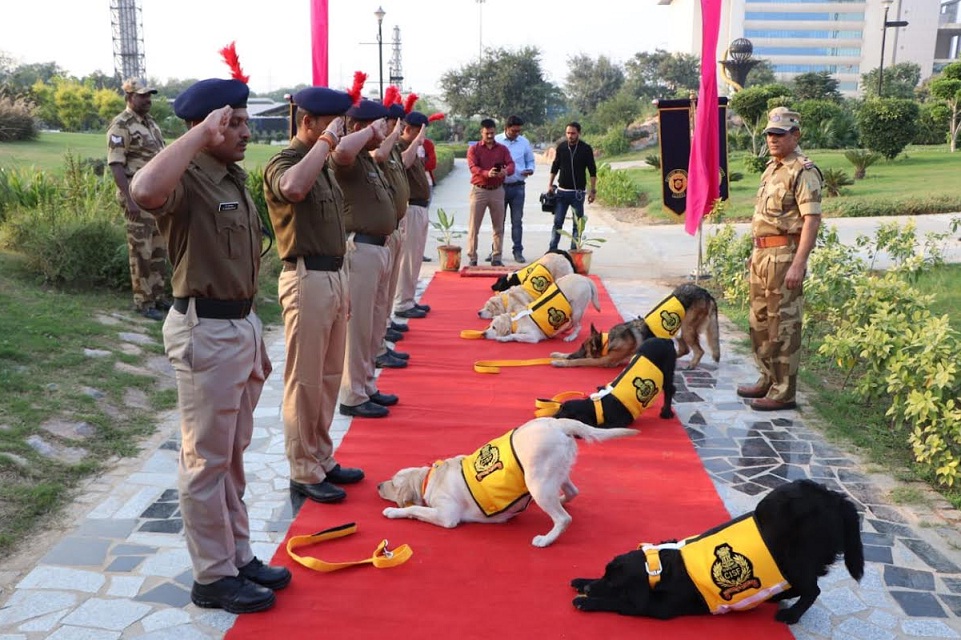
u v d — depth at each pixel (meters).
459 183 29.02
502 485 4.23
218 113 3.16
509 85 61.81
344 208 5.66
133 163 7.93
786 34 107.12
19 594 3.66
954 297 9.59
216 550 3.57
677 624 3.52
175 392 6.42
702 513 4.54
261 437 5.63
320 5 8.02
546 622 3.50
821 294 7.89
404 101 7.91
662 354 5.83
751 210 17.59
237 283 3.45
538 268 8.90
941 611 3.69
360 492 4.79
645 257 13.54
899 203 16.39
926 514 4.62
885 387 5.98
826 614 3.65
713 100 10.64
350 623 3.47
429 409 6.17
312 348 4.48
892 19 106.06
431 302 9.93
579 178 11.93
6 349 6.34
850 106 46.44
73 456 5.09
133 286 8.17
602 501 4.68
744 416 6.19
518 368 7.29
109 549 4.07
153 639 3.37
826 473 5.17
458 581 3.81
